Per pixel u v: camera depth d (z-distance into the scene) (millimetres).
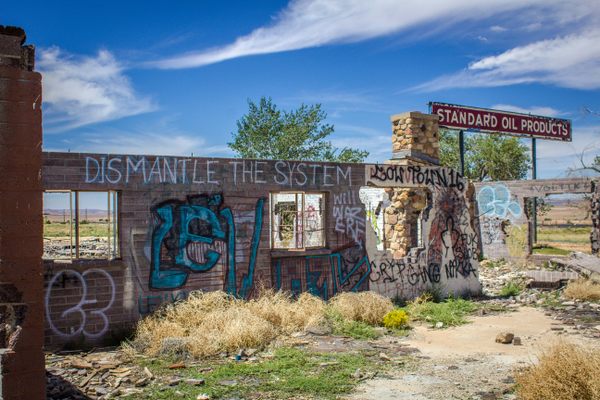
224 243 11375
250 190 11773
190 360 8531
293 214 20656
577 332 10727
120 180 10133
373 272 13711
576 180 21328
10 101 5008
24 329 4996
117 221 10266
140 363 8305
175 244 10727
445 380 7641
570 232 37469
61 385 7105
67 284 9555
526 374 6906
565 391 6109
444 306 13211
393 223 17125
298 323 10750
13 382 4906
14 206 4988
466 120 24484
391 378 7734
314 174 12820
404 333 10656
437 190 15078
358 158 32000
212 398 6801
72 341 9555
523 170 37906
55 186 9492
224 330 9445
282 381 7461
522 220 22672
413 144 18094
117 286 10031
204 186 11156
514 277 18375
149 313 10375
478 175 38281
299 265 12516
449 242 15258
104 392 6930
